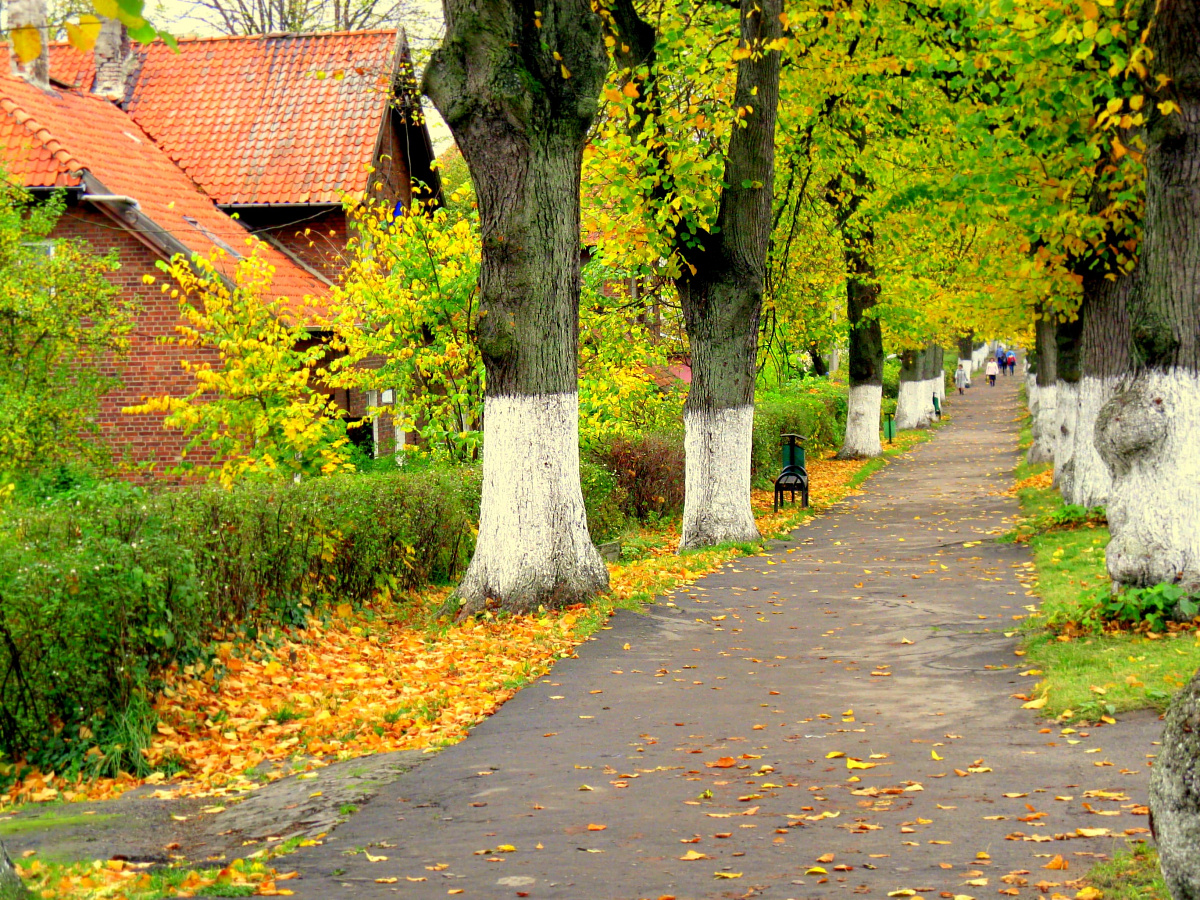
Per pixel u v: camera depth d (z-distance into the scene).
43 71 27.22
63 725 8.93
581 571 14.32
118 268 20.25
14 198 19.70
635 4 21.39
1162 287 11.48
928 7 19.55
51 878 5.88
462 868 5.98
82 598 8.78
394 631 13.61
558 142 14.10
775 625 13.34
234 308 19.19
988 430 55.28
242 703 10.07
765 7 18.70
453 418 20.48
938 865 5.70
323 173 28.62
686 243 19.62
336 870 6.02
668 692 10.36
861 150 24.11
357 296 20.41
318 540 13.00
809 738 8.62
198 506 11.02
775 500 26.66
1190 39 11.01
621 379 24.23
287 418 18.48
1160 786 4.27
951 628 12.75
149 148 28.70
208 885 5.74
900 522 23.97
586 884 5.65
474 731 9.27
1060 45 13.79
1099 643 10.86
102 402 23.45
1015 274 20.72
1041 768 7.43
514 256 13.97
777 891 5.43
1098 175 15.34
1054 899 5.11
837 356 66.44
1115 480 11.95
